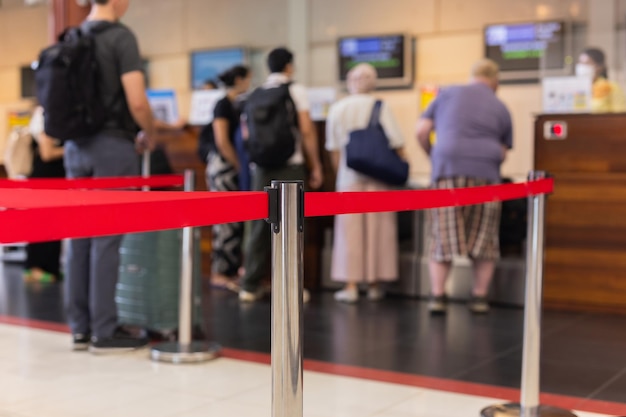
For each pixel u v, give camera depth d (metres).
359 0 9.09
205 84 8.05
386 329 4.67
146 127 4.01
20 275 6.97
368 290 5.89
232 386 3.34
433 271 5.25
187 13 10.05
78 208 1.60
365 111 5.71
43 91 3.82
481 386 3.38
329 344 4.24
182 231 3.90
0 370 3.59
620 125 5.17
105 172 3.92
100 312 3.96
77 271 4.01
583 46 7.87
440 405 3.06
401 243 6.23
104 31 3.92
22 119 8.55
